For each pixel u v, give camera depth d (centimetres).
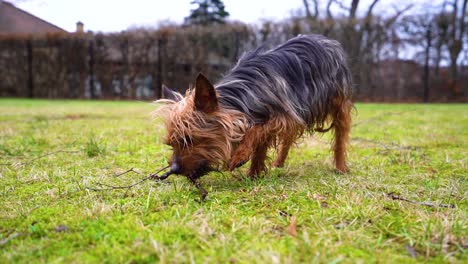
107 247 166
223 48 1634
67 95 1722
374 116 902
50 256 160
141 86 1689
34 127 623
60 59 1695
